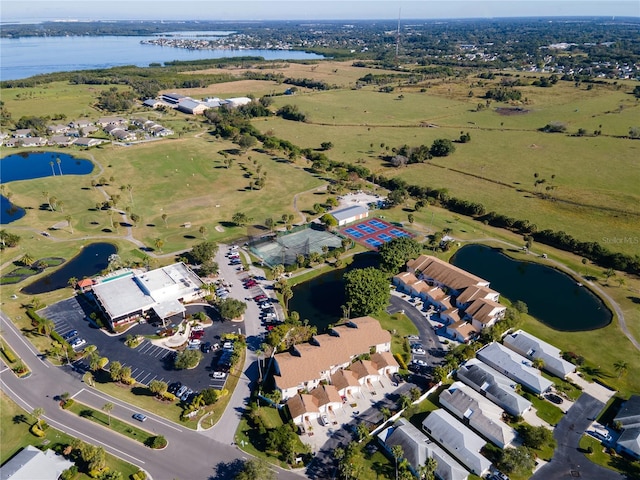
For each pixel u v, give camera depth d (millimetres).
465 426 95250
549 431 92000
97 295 132875
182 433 93938
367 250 169500
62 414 97938
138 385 106188
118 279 141250
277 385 101750
